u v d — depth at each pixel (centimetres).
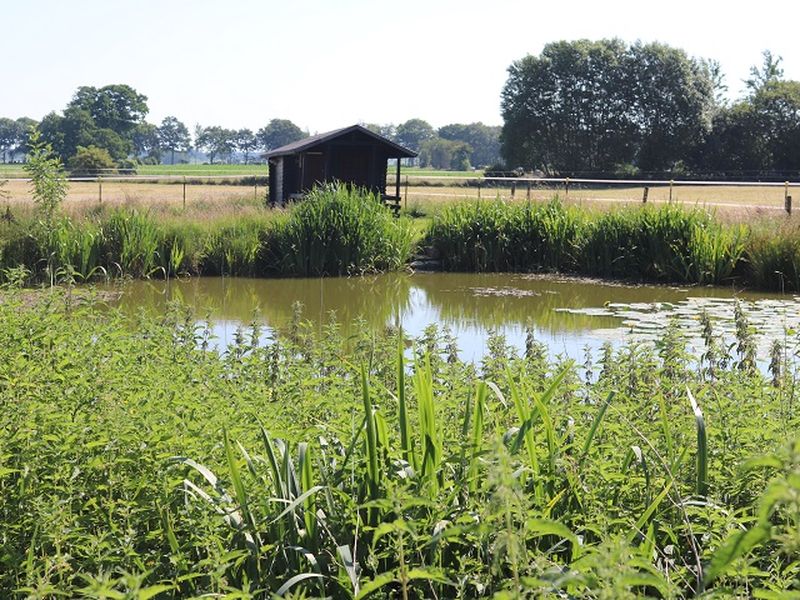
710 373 788
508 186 6412
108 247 2294
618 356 759
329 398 630
